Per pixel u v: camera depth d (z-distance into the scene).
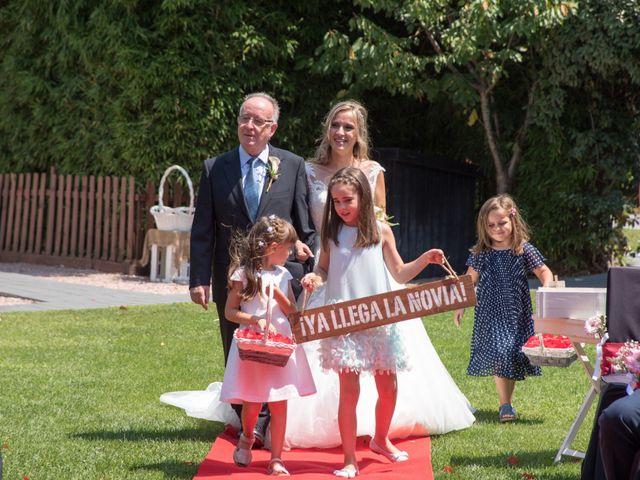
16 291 12.07
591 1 13.89
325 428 5.54
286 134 15.57
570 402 6.68
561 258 15.60
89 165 15.60
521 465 5.07
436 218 15.06
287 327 5.09
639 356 4.09
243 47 14.65
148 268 14.44
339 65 14.46
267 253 5.06
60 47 15.54
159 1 14.41
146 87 14.27
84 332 9.10
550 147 15.25
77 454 5.16
